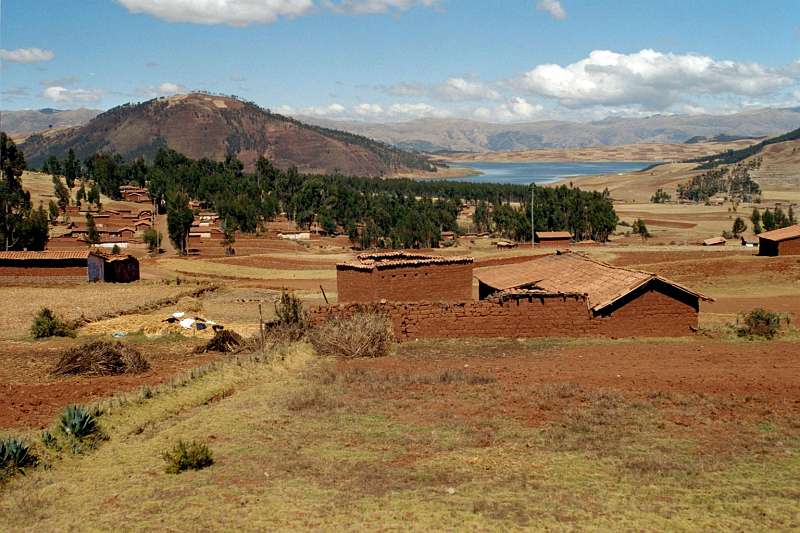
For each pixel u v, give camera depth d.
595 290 35.81
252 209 175.12
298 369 27.19
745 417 19.52
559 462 16.17
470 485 14.80
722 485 14.75
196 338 40.03
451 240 167.50
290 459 16.72
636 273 35.28
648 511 13.41
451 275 42.12
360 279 40.72
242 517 13.35
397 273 40.75
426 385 23.81
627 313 34.25
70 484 15.77
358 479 15.25
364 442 17.88
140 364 30.03
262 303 59.16
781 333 35.03
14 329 44.25
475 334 33.69
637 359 28.23
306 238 165.88
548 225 165.38
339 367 27.50
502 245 126.69
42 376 29.08
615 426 18.84
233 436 18.62
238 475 15.73
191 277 85.88
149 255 124.75
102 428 19.52
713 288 63.97
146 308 53.88
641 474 15.36
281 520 13.18
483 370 26.38
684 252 91.62
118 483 15.70
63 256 79.31
